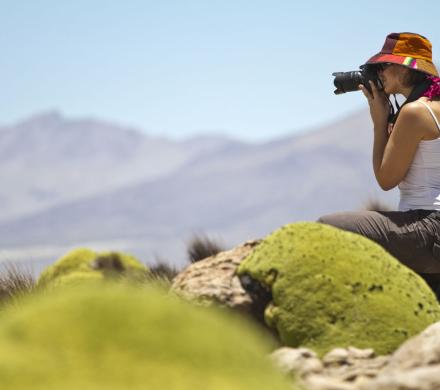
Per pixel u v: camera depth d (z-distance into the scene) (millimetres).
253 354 5465
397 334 9992
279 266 10633
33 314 5223
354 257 10695
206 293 10922
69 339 5031
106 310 5215
